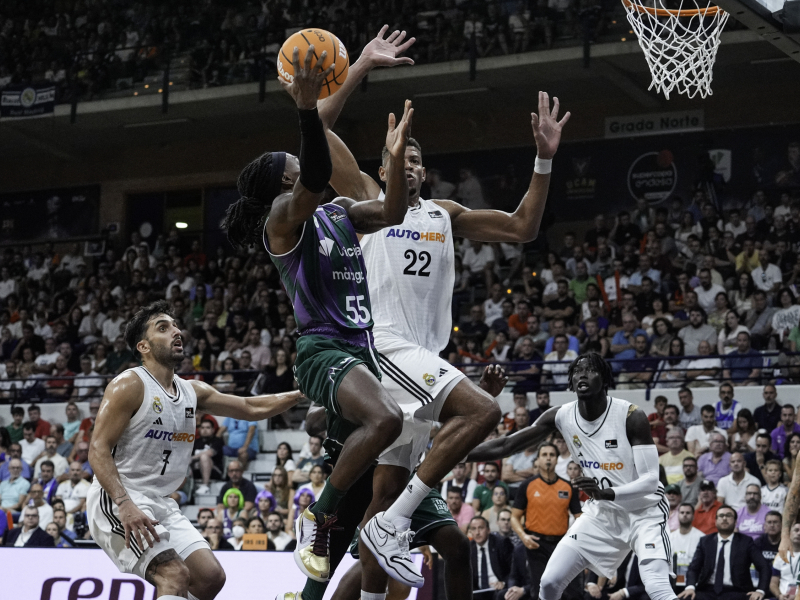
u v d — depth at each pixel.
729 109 18.08
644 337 13.48
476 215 4.49
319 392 3.45
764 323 13.72
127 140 22.05
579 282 15.81
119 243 22.25
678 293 14.88
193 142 22.05
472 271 17.31
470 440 3.68
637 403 12.68
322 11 19.28
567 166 19.08
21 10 21.30
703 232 16.56
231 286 17.86
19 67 20.89
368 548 3.56
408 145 4.26
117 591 6.89
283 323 16.55
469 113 20.09
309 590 3.72
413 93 19.03
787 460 10.23
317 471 10.85
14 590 7.01
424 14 18.31
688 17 7.34
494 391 4.41
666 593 6.16
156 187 22.20
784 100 17.75
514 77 18.11
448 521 4.73
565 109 19.30
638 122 18.67
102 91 20.19
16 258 21.91
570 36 17.38
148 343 5.12
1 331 19.02
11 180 23.28
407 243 4.16
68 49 20.77
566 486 8.82
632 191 18.55
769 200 17.50
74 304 19.61
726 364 12.92
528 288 16.30
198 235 21.83
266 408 5.38
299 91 3.17
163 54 19.81
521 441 6.65
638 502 6.41
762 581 8.37
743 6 6.09
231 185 21.75
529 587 8.81
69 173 22.86
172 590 4.66
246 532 10.38
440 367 3.85
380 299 4.13
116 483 4.72
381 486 3.99
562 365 13.52
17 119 20.73
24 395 16.36
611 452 6.52
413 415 3.86
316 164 3.25
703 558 8.67
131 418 5.00
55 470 13.17
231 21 19.72
